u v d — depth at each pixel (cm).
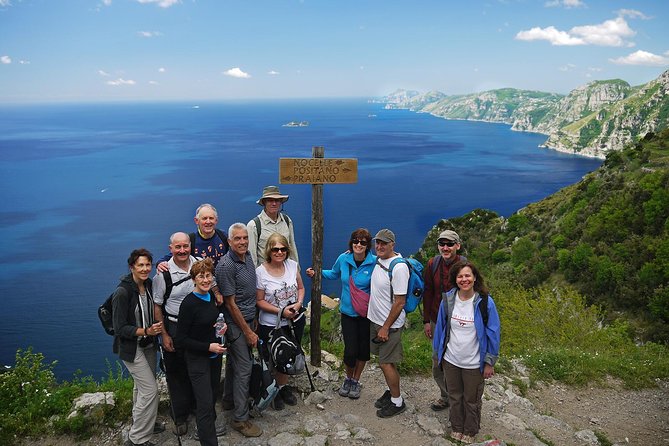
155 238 10594
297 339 633
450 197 15575
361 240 621
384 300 614
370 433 582
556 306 1573
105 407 579
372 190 16838
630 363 983
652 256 4612
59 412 590
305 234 10731
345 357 657
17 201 14512
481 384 566
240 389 566
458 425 575
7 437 549
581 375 893
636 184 5894
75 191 16025
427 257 5612
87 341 6172
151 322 525
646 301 4238
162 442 547
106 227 11519
